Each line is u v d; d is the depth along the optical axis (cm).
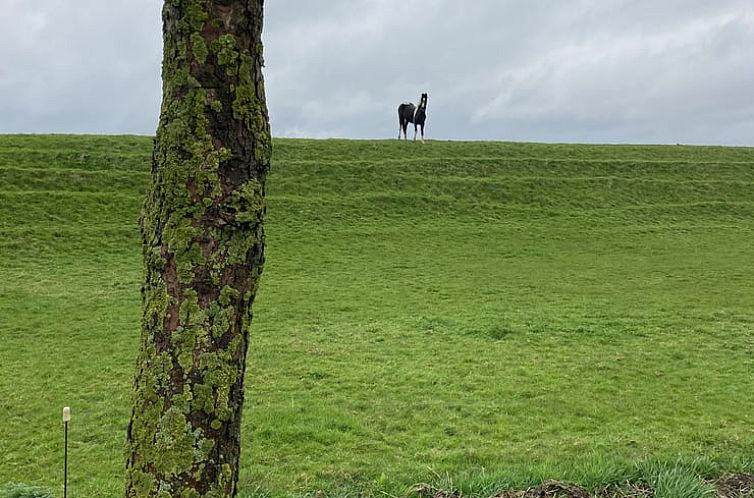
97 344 1477
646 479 699
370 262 2511
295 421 1005
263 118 378
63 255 2383
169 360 356
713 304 1933
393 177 3647
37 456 898
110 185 3150
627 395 1158
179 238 356
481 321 1691
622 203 3622
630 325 1667
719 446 893
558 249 2833
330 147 4088
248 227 368
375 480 768
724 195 3825
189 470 353
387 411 1066
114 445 938
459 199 3494
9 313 1728
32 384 1205
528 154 4284
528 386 1201
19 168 3133
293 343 1478
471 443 930
